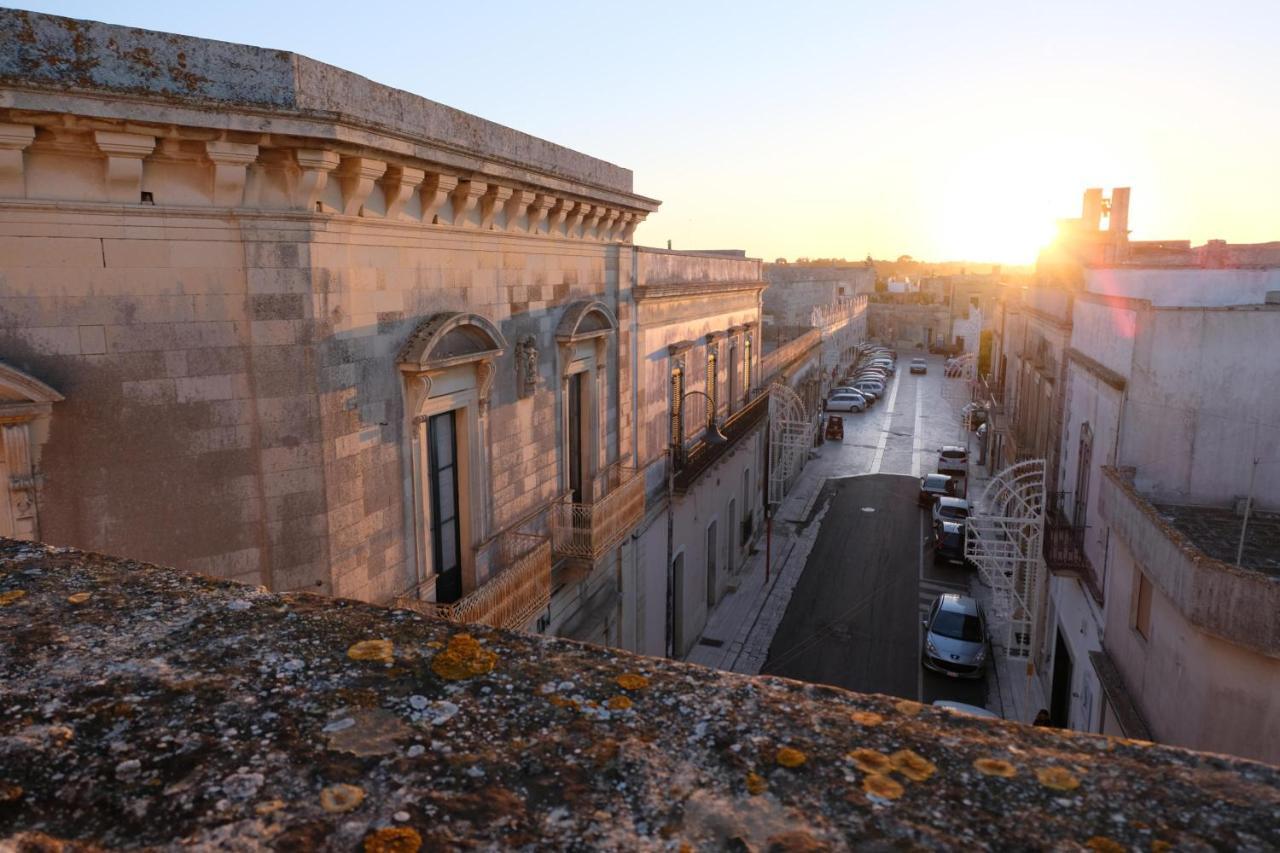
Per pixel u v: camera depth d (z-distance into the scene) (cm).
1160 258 2750
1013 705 1959
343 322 887
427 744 214
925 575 2747
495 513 1212
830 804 194
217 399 821
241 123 762
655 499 1908
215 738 215
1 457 735
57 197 735
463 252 1095
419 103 987
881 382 6538
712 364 2433
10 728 218
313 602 293
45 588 302
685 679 246
